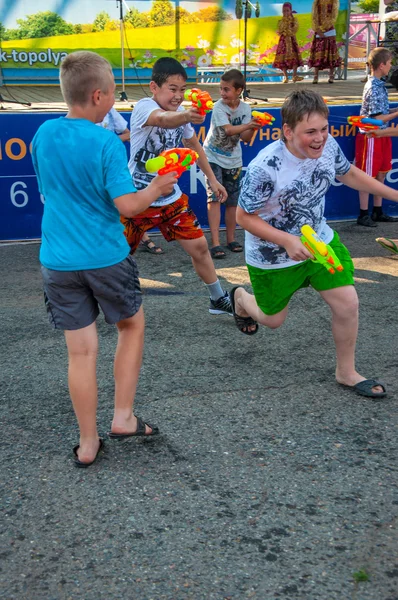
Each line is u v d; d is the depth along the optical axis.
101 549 2.20
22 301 4.90
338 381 3.40
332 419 3.05
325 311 4.56
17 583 2.05
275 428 2.97
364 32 14.95
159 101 4.00
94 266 2.46
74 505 2.44
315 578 2.05
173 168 2.44
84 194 2.42
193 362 3.75
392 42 10.72
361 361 3.72
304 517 2.35
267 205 2.97
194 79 11.72
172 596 1.98
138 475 2.62
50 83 11.25
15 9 10.73
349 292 3.10
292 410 3.14
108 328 4.31
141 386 3.44
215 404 3.22
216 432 2.95
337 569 2.09
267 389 3.38
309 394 3.31
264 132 6.92
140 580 2.05
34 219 6.55
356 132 7.18
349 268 3.13
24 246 6.44
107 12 11.11
